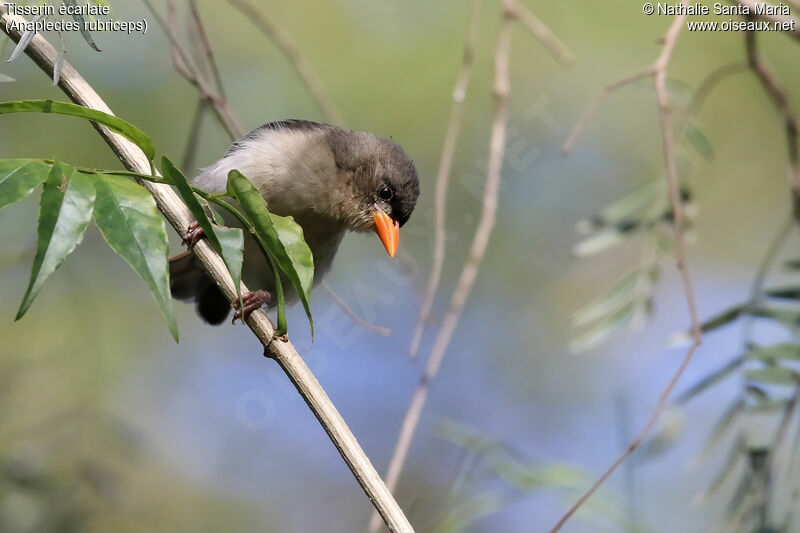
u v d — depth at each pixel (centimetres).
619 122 1115
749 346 675
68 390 1043
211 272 490
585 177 1133
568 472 768
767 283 1160
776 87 730
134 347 1155
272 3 1098
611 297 743
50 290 1087
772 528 649
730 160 1153
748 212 1174
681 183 768
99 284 1152
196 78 724
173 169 369
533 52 1102
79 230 335
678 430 736
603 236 770
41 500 845
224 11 1085
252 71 1085
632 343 1209
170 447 1155
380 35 1106
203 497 1154
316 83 856
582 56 1105
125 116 1067
